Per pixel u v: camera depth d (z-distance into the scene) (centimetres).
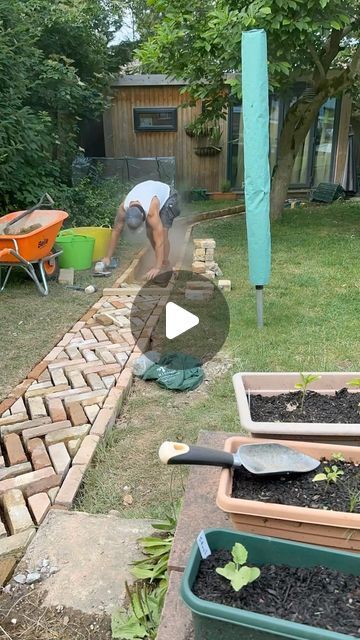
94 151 1077
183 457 134
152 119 1062
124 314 429
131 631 146
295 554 118
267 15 530
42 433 255
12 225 514
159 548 172
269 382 201
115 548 177
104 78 924
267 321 404
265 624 97
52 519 192
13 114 566
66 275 535
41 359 346
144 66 803
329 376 199
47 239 489
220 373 324
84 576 167
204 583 112
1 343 371
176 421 275
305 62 701
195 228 834
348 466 149
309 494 136
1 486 215
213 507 159
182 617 125
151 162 934
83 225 708
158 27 639
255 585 112
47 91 707
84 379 314
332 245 679
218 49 598
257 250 367
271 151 1118
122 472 233
